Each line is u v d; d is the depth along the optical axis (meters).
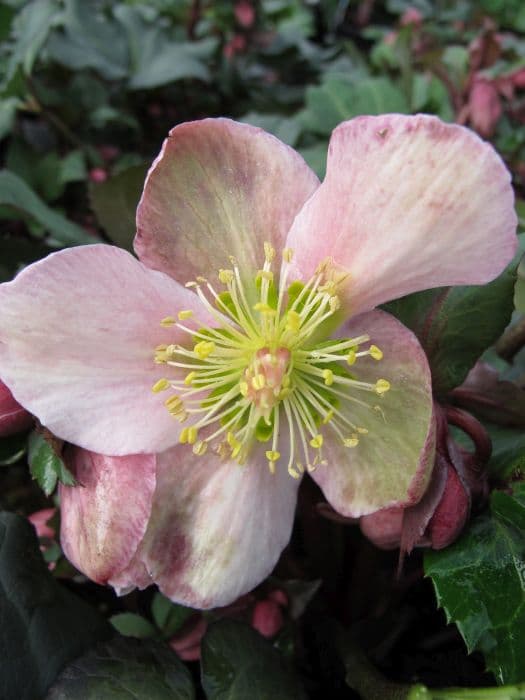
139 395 0.09
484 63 0.24
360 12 0.42
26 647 0.10
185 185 0.09
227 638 0.10
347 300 0.09
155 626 0.13
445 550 0.10
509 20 0.39
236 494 0.10
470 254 0.08
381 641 0.14
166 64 0.25
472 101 0.21
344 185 0.08
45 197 0.23
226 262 0.10
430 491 0.09
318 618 0.13
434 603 0.14
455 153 0.08
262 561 0.10
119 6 0.28
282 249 0.10
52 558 0.13
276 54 0.31
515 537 0.10
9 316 0.08
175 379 0.10
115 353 0.09
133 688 0.10
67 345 0.09
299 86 0.31
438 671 0.13
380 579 0.14
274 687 0.10
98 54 0.25
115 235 0.13
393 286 0.09
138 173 0.13
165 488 0.10
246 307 0.09
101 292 0.09
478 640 0.09
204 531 0.10
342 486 0.10
